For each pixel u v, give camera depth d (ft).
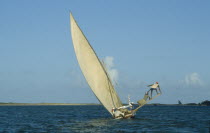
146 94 160.76
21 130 125.70
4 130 126.31
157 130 120.26
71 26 153.48
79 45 155.33
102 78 158.20
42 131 120.88
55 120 181.88
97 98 156.97
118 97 164.86
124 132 115.14
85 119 187.01
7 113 303.27
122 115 166.20
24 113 302.86
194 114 264.93
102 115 245.04
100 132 115.34
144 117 203.10
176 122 157.89
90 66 155.84
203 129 123.54
